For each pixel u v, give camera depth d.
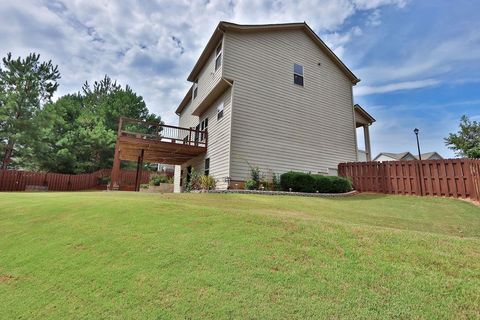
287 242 3.90
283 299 2.59
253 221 4.80
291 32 14.88
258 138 12.72
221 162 12.71
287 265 3.24
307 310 2.42
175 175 22.58
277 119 13.43
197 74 17.62
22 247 4.20
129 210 5.66
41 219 5.43
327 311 2.41
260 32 13.81
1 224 5.27
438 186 11.22
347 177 14.18
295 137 13.80
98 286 2.97
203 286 2.84
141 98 37.47
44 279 3.23
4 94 21.36
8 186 19.48
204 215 5.21
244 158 12.20
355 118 17.17
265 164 12.67
